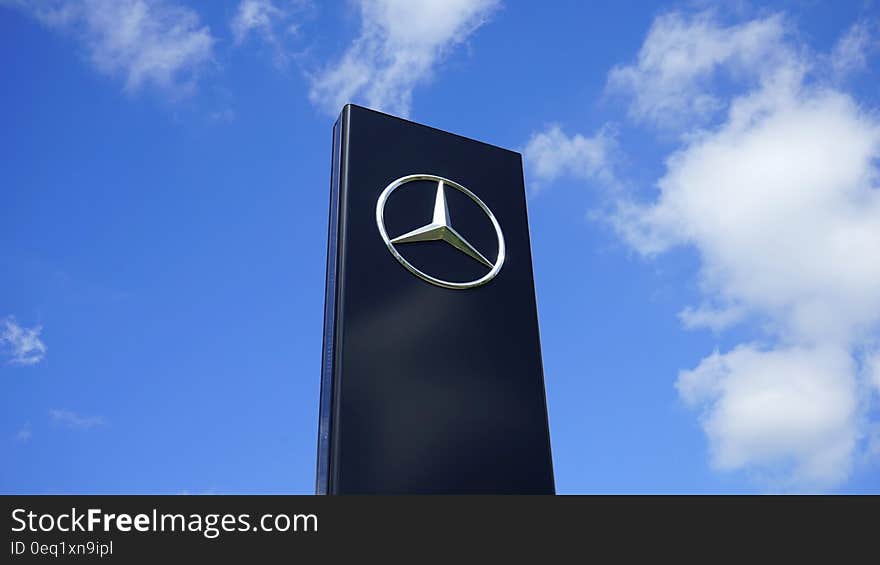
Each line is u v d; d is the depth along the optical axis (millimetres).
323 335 15445
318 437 14242
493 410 15195
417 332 15219
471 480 14195
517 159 19188
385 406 14125
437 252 16422
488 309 16375
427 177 17234
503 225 17828
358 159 16609
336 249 15664
